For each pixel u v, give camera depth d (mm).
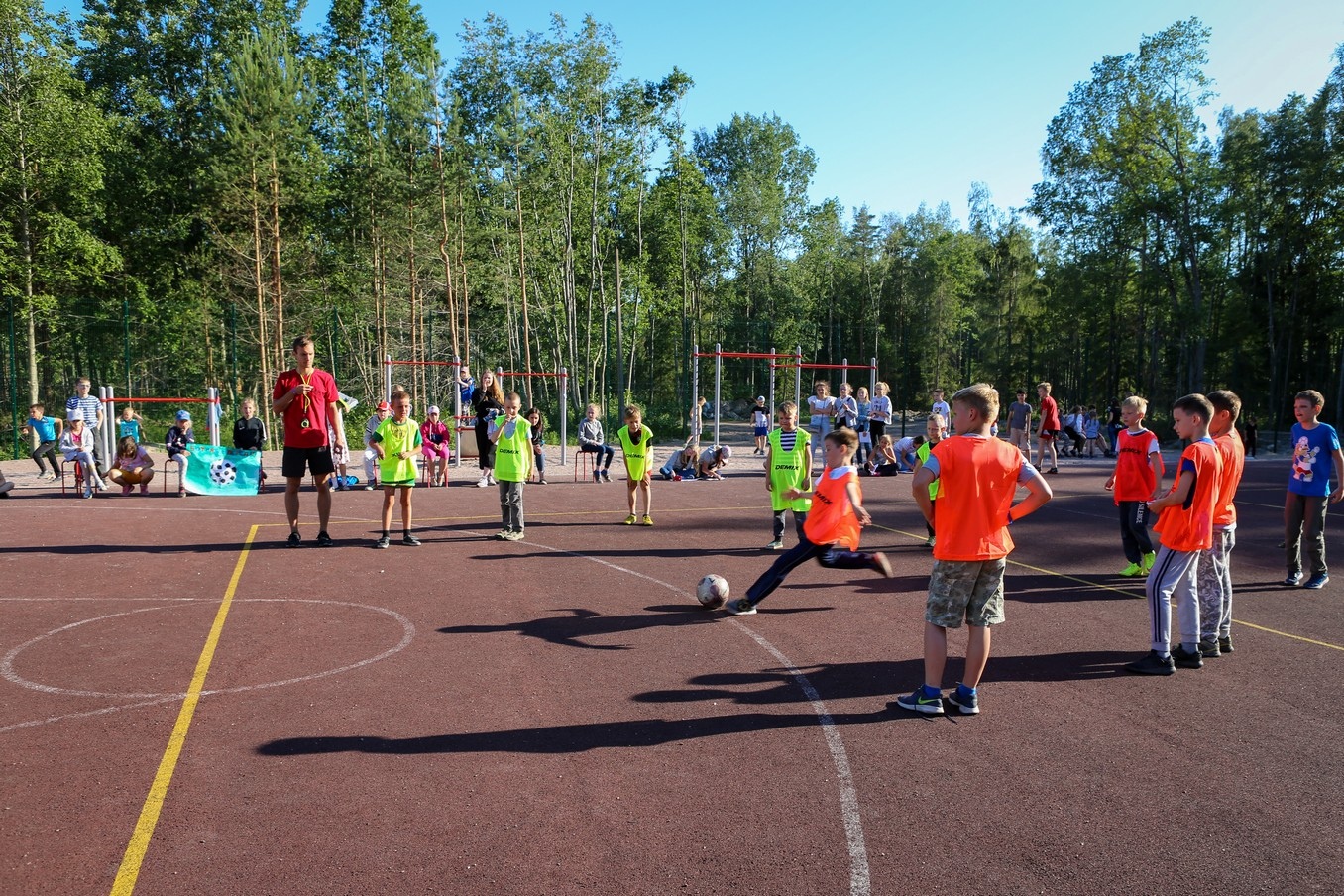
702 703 4914
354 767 4020
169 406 30344
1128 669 5633
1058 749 4332
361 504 13258
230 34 36000
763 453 26297
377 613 6781
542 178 39688
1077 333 51438
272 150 29516
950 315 61188
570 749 4250
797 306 52750
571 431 35438
